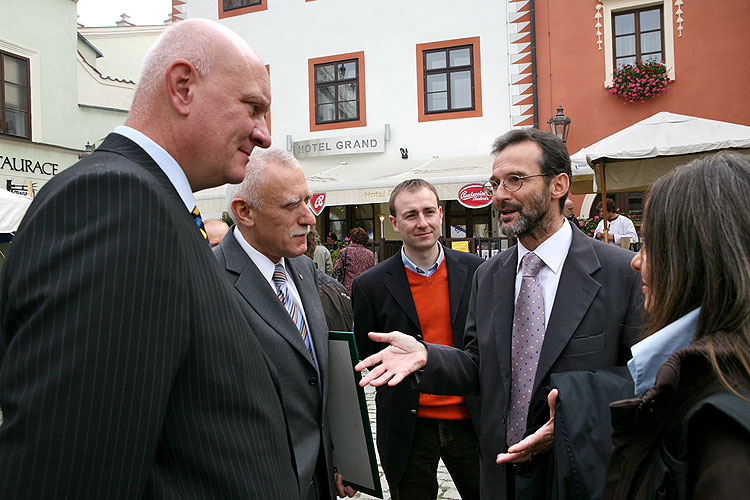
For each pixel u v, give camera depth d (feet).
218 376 3.36
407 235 8.81
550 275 6.26
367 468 6.27
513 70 37.99
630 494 3.06
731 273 2.85
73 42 45.62
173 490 3.17
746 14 33.14
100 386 2.68
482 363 6.48
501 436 6.16
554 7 37.06
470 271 9.00
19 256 2.87
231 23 45.14
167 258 3.06
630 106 35.35
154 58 3.75
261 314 5.68
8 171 39.83
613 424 3.10
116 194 3.00
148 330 2.89
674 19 34.53
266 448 3.67
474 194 27.04
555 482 4.71
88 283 2.74
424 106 40.29
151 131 3.74
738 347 2.71
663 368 2.86
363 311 9.13
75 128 45.57
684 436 2.68
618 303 5.76
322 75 42.83
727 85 33.55
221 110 3.76
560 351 5.71
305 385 5.79
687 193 3.13
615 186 22.88
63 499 2.58
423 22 40.19
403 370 5.84
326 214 42.27
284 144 43.68
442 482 12.44
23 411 2.58
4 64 40.06
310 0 42.93
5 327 2.98
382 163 40.27
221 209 31.09
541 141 6.29
